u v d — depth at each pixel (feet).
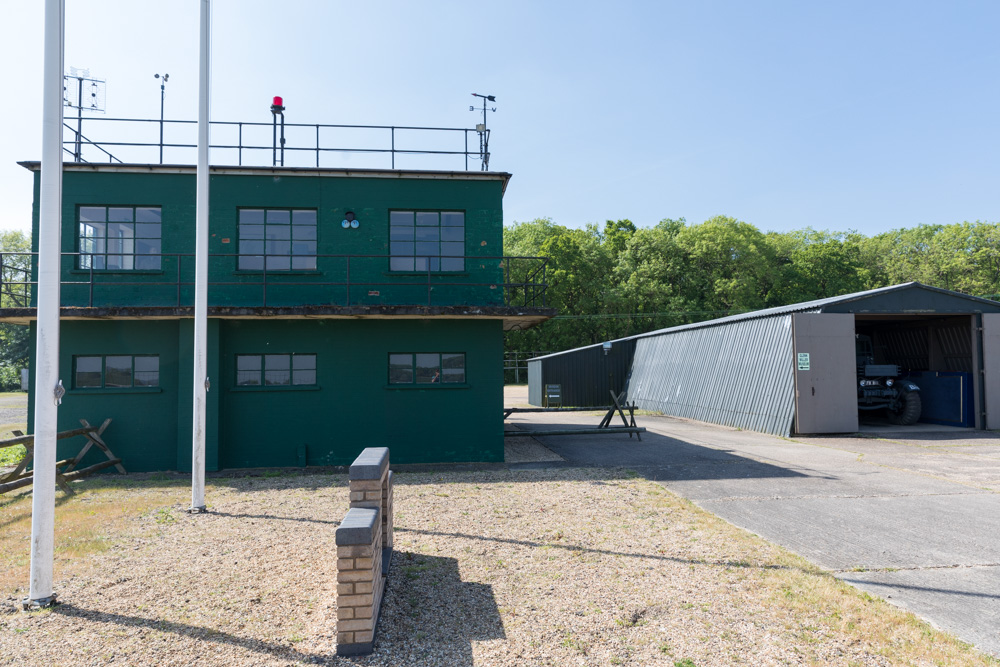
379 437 39.91
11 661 13.38
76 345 38.47
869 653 13.73
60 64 18.28
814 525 24.54
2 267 38.01
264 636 14.60
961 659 13.43
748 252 183.11
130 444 38.27
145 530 24.06
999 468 37.32
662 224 227.20
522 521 25.25
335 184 41.47
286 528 24.38
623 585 17.85
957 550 21.29
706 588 17.57
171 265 39.99
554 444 50.85
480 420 40.70
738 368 65.31
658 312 176.04
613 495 30.22
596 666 13.16
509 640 14.37
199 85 28.71
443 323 41.09
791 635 14.58
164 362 38.75
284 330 39.78
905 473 35.70
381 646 14.06
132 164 39.40
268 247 40.91
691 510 26.94
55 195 17.94
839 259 200.95
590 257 186.09
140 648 13.99
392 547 20.67
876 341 74.74
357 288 40.93
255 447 39.06
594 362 98.84
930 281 190.80
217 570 19.26
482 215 42.52
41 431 16.98
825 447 47.24
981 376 58.13
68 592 17.39
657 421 73.00
